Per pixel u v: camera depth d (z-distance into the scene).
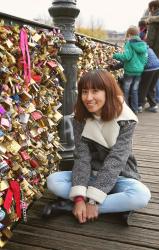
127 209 2.05
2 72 1.67
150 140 4.14
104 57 4.84
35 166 2.15
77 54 2.67
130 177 2.20
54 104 2.50
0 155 1.68
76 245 1.88
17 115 1.88
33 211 2.22
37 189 2.26
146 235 1.97
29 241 1.91
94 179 2.18
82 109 2.15
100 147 2.13
